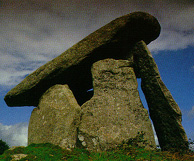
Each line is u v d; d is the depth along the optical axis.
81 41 8.24
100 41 7.82
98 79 7.75
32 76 9.37
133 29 7.87
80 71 8.63
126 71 7.95
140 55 8.30
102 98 7.50
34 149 6.08
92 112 7.35
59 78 8.84
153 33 8.53
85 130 7.16
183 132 7.14
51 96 8.43
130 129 7.13
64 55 8.50
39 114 8.52
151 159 5.83
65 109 7.71
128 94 7.65
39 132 8.09
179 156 6.25
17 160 5.22
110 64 7.94
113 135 6.98
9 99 10.31
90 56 8.05
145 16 7.72
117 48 8.18
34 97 9.97
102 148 6.80
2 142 11.51
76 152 6.40
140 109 7.49
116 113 7.32
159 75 7.92
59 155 5.80
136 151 6.33
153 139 7.19
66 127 7.32
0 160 5.32
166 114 7.60
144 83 8.22
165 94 7.65
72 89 9.95
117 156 5.99
